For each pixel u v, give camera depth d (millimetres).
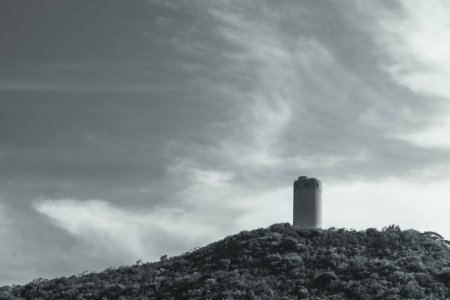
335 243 106375
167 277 102125
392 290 84750
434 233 113062
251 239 110562
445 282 88938
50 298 98938
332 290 88125
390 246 104938
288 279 92750
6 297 99750
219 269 100688
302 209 117438
